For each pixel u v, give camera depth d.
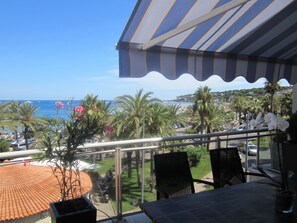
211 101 29.92
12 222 2.65
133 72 2.11
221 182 2.64
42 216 2.79
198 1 1.86
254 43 2.69
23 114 24.89
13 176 3.36
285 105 29.81
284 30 2.62
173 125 19.67
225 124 31.23
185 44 2.39
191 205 1.78
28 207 2.77
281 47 2.91
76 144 1.91
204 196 1.94
